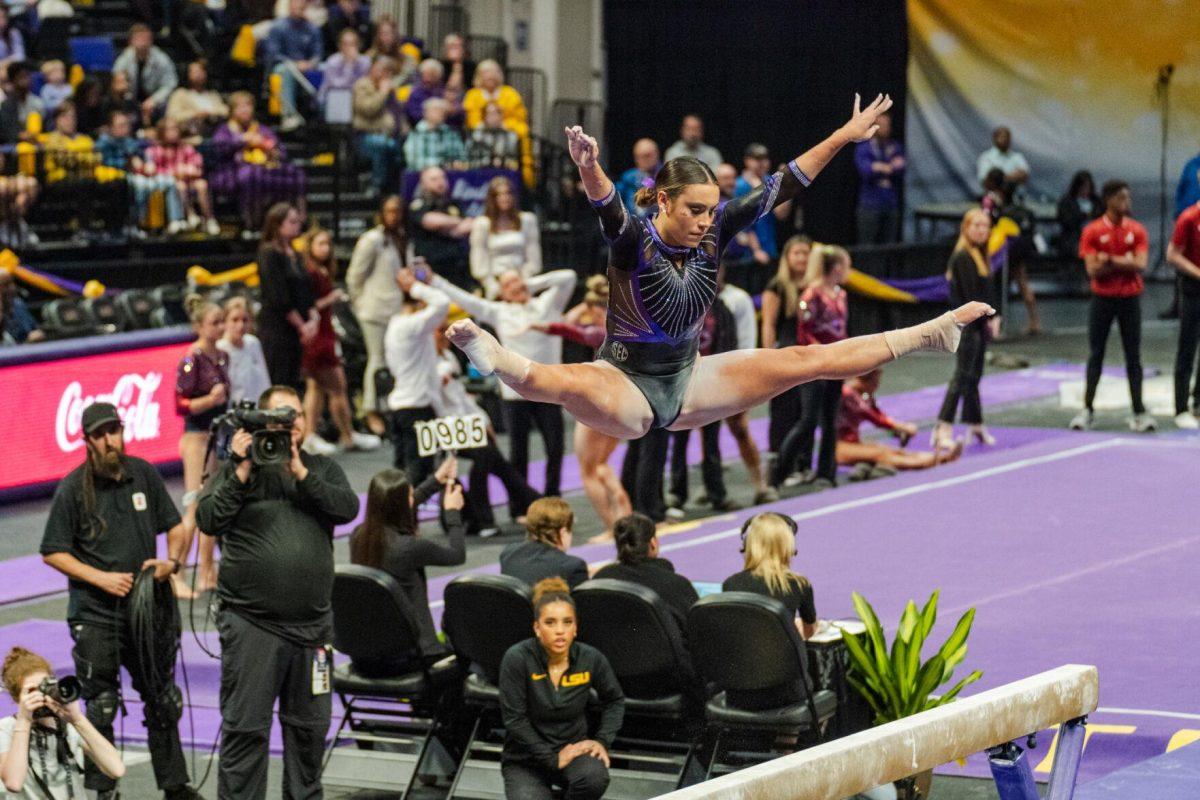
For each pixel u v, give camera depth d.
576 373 5.70
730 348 14.91
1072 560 13.30
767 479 16.77
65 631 12.59
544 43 29.28
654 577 9.60
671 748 9.52
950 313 5.96
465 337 5.34
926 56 30.03
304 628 9.01
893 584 12.80
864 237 27.84
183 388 13.66
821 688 9.48
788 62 30.41
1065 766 7.62
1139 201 29.97
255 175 22.16
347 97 24.67
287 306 17.41
